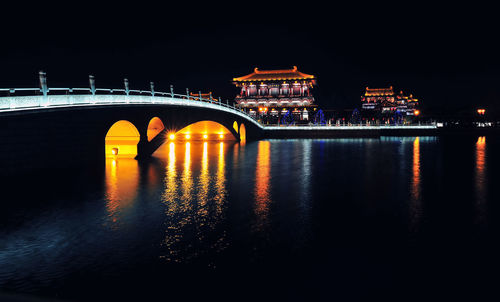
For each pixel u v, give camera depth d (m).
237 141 97.12
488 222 21.22
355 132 125.56
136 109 47.53
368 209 24.27
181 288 13.35
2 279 14.09
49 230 19.95
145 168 42.50
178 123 57.59
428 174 39.78
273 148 76.25
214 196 28.16
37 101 28.22
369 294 12.91
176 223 21.19
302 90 156.00
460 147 82.12
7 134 31.59
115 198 27.38
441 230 19.78
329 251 16.75
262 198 27.50
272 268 15.01
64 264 15.48
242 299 12.62
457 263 15.47
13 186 30.59
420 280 13.92
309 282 13.77
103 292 13.08
